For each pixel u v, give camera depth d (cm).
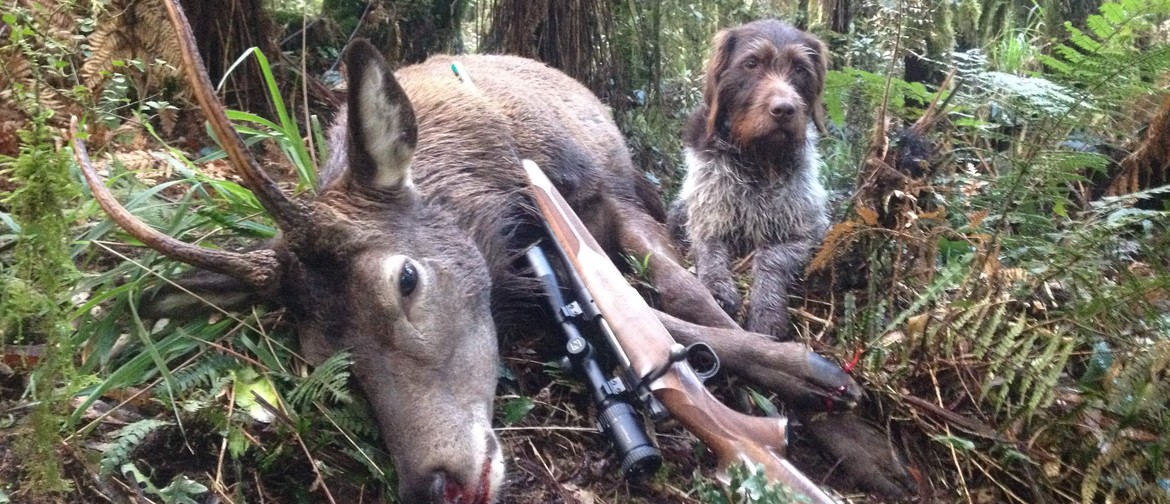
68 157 66
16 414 66
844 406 76
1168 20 106
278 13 144
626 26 162
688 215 119
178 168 87
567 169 100
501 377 83
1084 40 92
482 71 108
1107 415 73
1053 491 73
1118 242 86
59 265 64
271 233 79
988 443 77
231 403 68
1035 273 81
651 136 155
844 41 167
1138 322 76
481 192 86
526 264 88
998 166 106
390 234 72
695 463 77
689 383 70
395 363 68
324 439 69
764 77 112
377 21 147
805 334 92
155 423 64
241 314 75
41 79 91
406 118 73
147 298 72
